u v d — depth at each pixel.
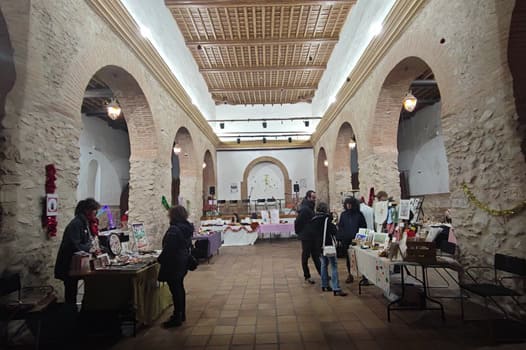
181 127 8.91
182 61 8.66
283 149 15.84
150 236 6.29
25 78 2.99
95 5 4.19
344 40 8.41
